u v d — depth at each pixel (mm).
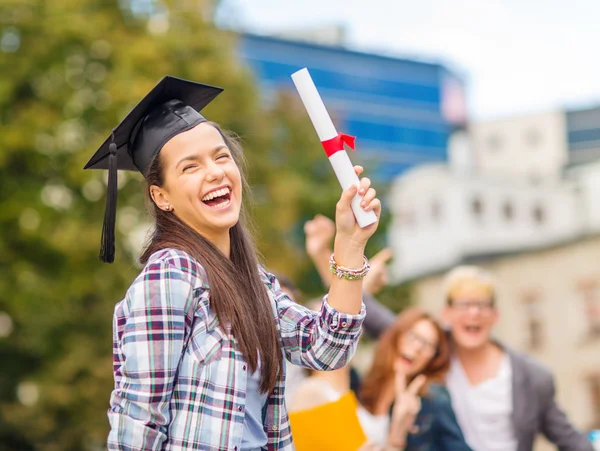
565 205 30234
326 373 4586
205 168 2555
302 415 4078
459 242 29578
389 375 4836
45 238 17328
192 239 2543
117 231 17938
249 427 2510
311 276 23359
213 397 2400
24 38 18281
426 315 4918
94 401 17766
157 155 2596
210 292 2469
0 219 17312
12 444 18203
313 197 24031
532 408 5059
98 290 17641
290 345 2656
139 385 2377
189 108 2650
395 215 30328
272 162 21766
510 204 30406
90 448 18312
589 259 18469
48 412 17922
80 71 18641
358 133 45906
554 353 18812
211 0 20922
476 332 5031
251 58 43219
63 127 18281
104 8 19578
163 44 19094
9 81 17844
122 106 18141
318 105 2627
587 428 18266
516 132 47531
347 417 4098
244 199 2857
